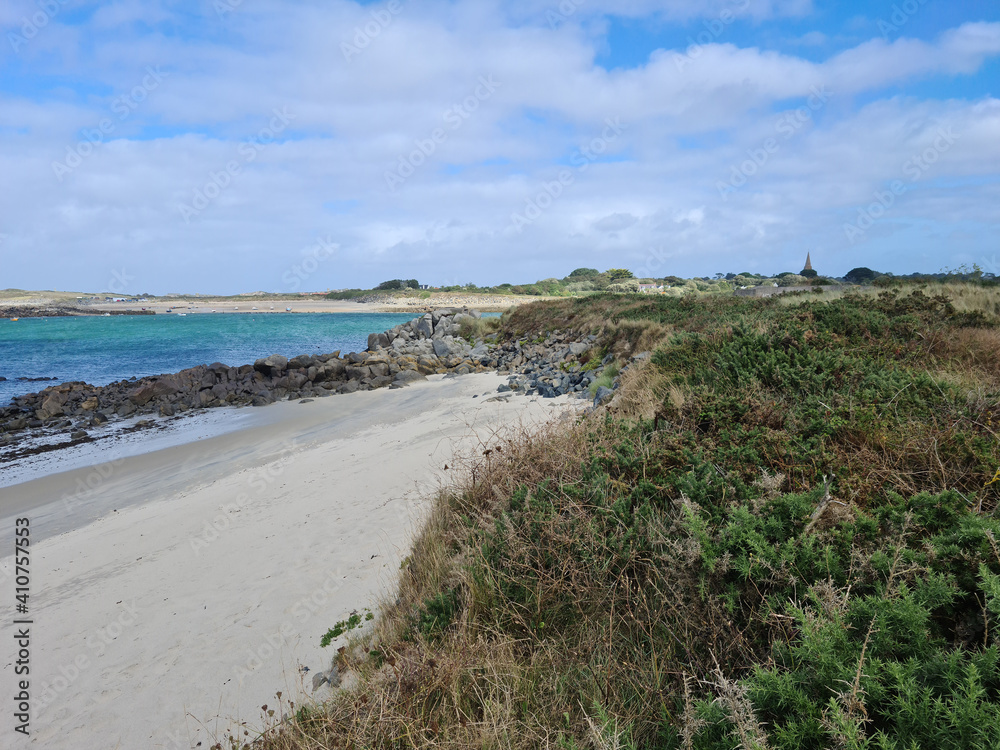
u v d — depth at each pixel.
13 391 24.64
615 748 2.10
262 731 3.48
